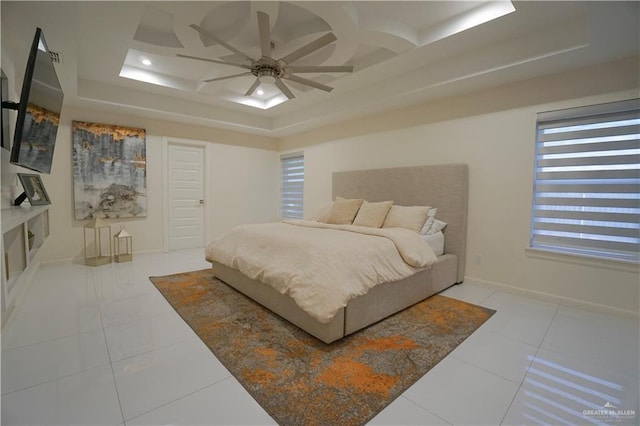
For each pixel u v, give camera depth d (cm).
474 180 339
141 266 407
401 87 356
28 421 134
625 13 195
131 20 242
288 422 136
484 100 330
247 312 256
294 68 265
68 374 168
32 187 298
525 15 235
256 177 615
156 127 488
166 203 503
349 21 242
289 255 241
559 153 286
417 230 325
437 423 137
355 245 242
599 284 264
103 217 441
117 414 139
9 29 226
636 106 244
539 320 247
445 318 250
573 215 279
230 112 519
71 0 196
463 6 247
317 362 183
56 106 258
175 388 158
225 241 332
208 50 296
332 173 514
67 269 385
